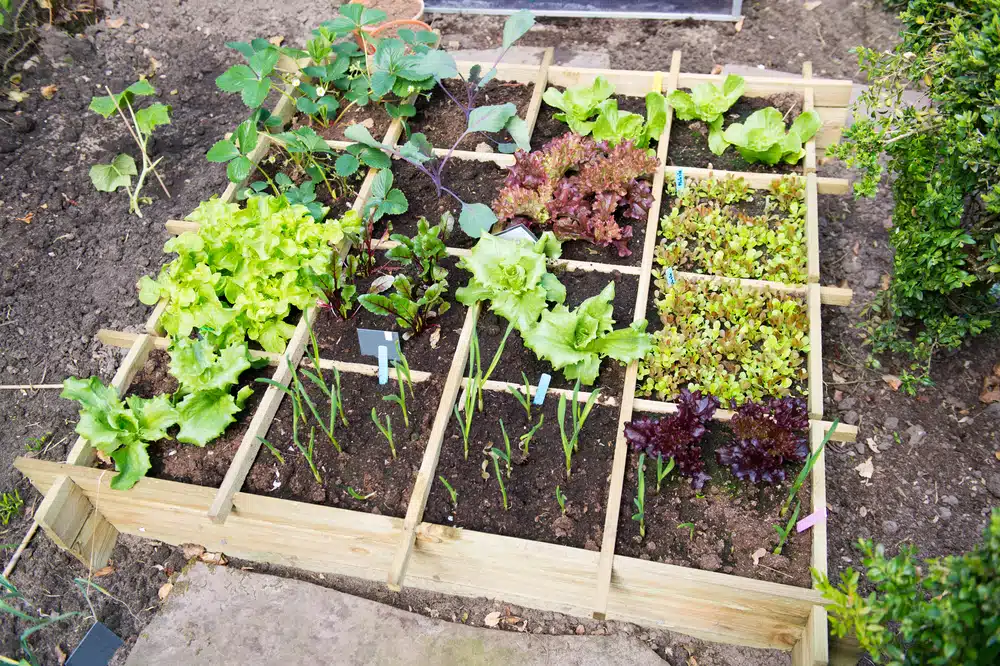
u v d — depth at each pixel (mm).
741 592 2658
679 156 4145
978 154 2916
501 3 5492
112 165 4230
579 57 5176
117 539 3336
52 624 3115
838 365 3709
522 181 3820
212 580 3197
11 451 3555
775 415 3004
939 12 3342
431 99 4520
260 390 3391
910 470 3383
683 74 4355
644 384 3273
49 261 4137
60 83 4898
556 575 2846
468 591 3113
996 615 1818
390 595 3166
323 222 3965
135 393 3402
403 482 3059
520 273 3316
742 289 3508
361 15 4125
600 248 3766
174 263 3469
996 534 1867
